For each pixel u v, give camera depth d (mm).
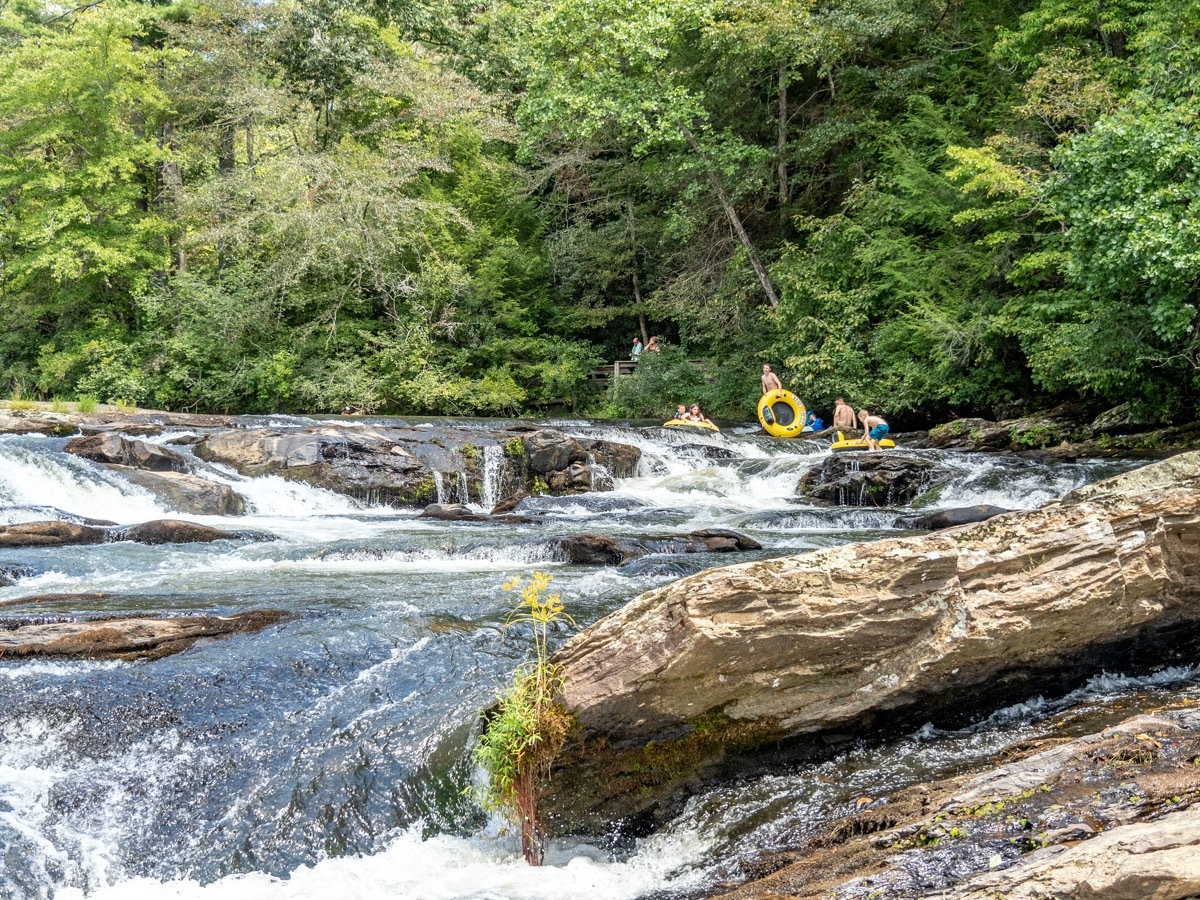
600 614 6789
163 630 5949
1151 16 16062
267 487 14484
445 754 4699
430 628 6270
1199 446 16359
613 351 33281
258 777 4605
